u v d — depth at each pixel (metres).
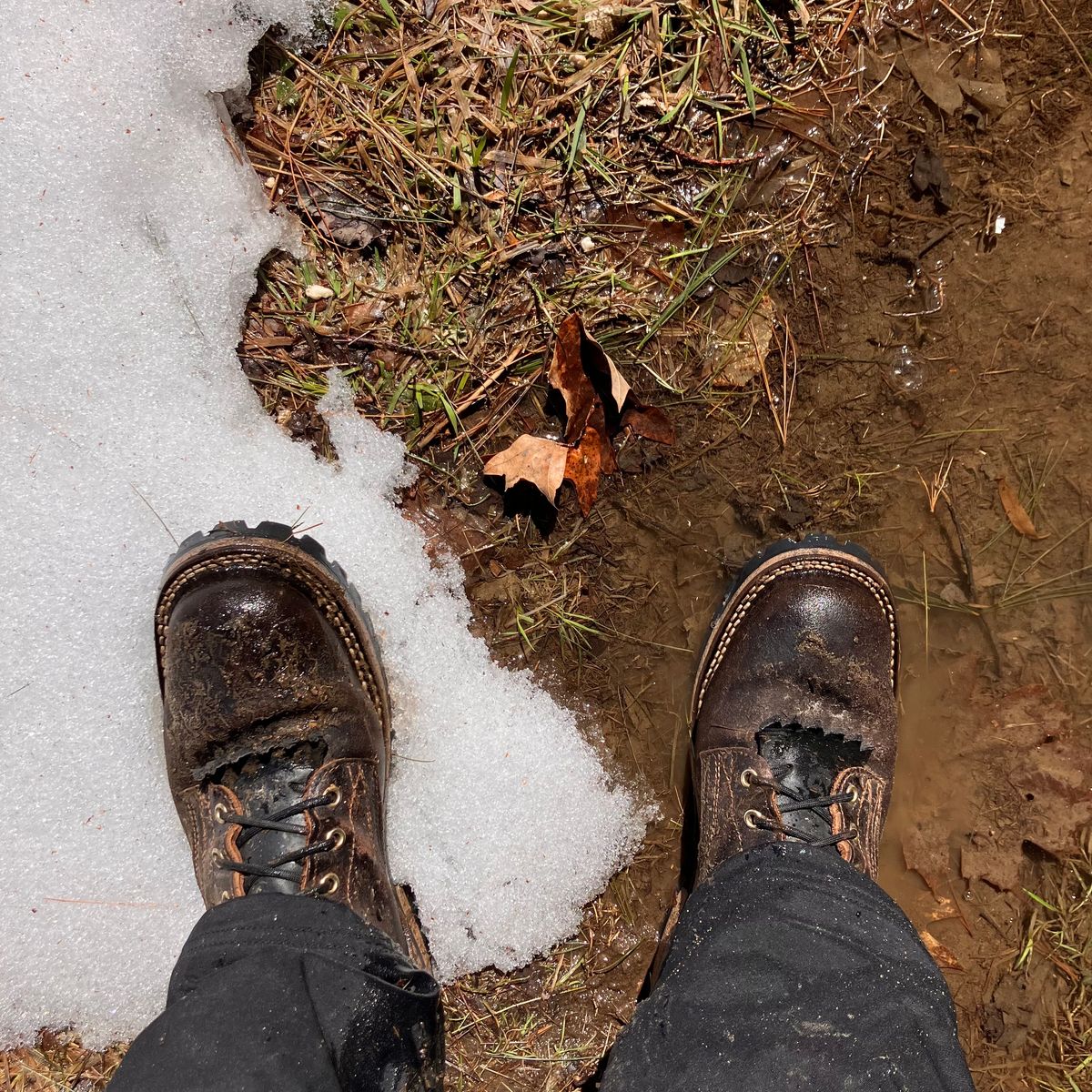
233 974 0.64
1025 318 0.78
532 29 0.75
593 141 0.76
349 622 0.75
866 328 0.77
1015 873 0.79
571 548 0.78
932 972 0.67
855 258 0.77
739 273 0.77
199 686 0.73
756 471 0.78
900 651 0.79
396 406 0.77
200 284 0.75
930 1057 0.64
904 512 0.78
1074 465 0.78
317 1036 0.63
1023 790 0.79
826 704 0.76
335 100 0.75
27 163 0.73
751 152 0.77
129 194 0.74
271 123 0.75
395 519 0.77
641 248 0.77
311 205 0.76
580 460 0.77
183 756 0.73
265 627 0.73
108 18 0.73
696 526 0.78
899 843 0.80
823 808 0.74
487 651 0.78
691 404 0.77
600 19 0.75
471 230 0.76
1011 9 0.77
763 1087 0.63
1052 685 0.79
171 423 0.75
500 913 0.77
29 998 0.75
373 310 0.76
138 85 0.73
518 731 0.77
